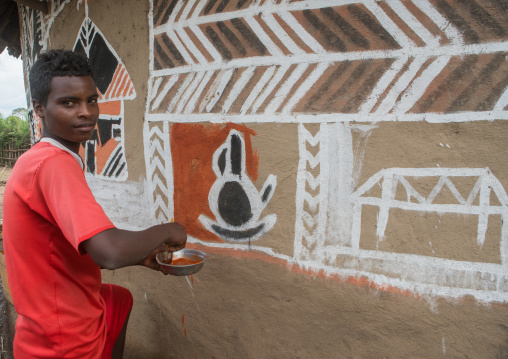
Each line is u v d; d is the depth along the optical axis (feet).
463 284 4.53
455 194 4.49
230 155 6.07
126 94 7.47
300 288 5.63
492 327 4.41
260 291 6.03
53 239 4.16
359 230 5.08
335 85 5.06
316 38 5.14
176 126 6.68
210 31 6.10
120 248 3.63
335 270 5.32
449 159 4.47
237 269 6.24
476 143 4.32
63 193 3.70
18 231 4.09
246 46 5.74
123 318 5.72
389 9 4.64
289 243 5.65
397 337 4.96
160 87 6.86
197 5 6.22
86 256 4.50
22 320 4.45
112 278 8.40
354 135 4.99
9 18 13.11
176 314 7.23
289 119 5.44
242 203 6.05
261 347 6.13
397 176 4.78
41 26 10.02
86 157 8.66
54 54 3.98
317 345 5.57
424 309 4.76
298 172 5.45
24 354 4.40
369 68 4.82
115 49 7.59
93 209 3.68
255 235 5.98
